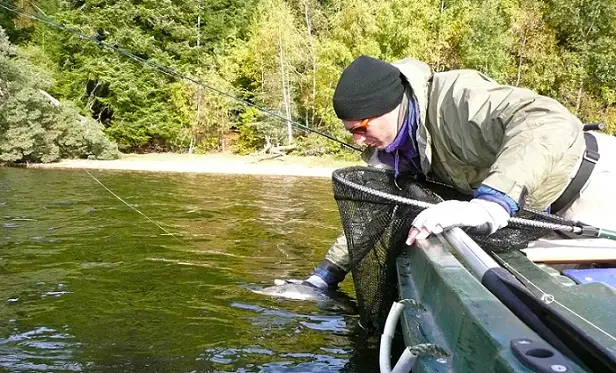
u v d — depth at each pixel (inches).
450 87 81.1
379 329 104.5
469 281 54.4
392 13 849.5
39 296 122.6
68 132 628.1
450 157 86.5
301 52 888.3
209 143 884.0
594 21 905.5
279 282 137.7
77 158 652.7
